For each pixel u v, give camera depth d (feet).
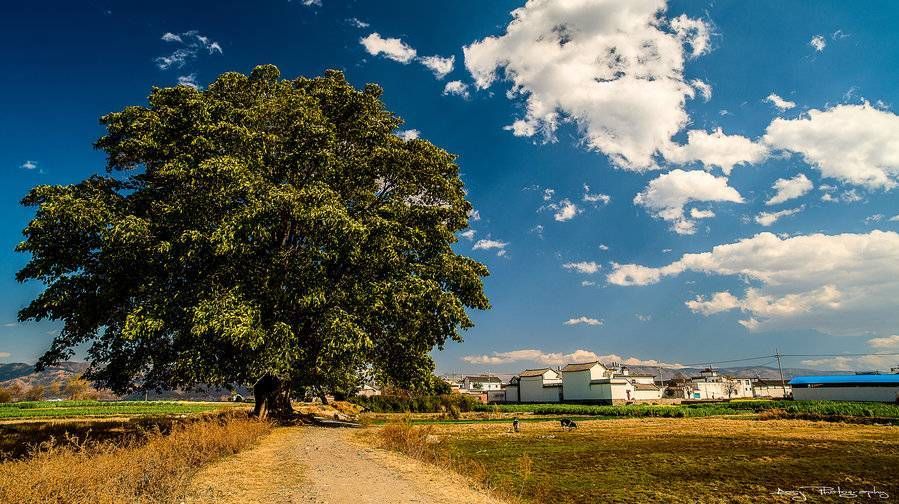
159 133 87.30
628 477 64.54
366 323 92.22
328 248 85.20
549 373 379.96
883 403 228.02
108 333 88.63
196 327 71.26
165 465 41.57
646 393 351.67
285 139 92.07
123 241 76.18
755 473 67.56
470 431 129.70
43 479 32.07
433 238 104.01
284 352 80.33
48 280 84.58
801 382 290.97
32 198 79.51
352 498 39.73
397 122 118.01
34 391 419.95
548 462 76.59
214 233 75.20
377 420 165.07
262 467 52.08
